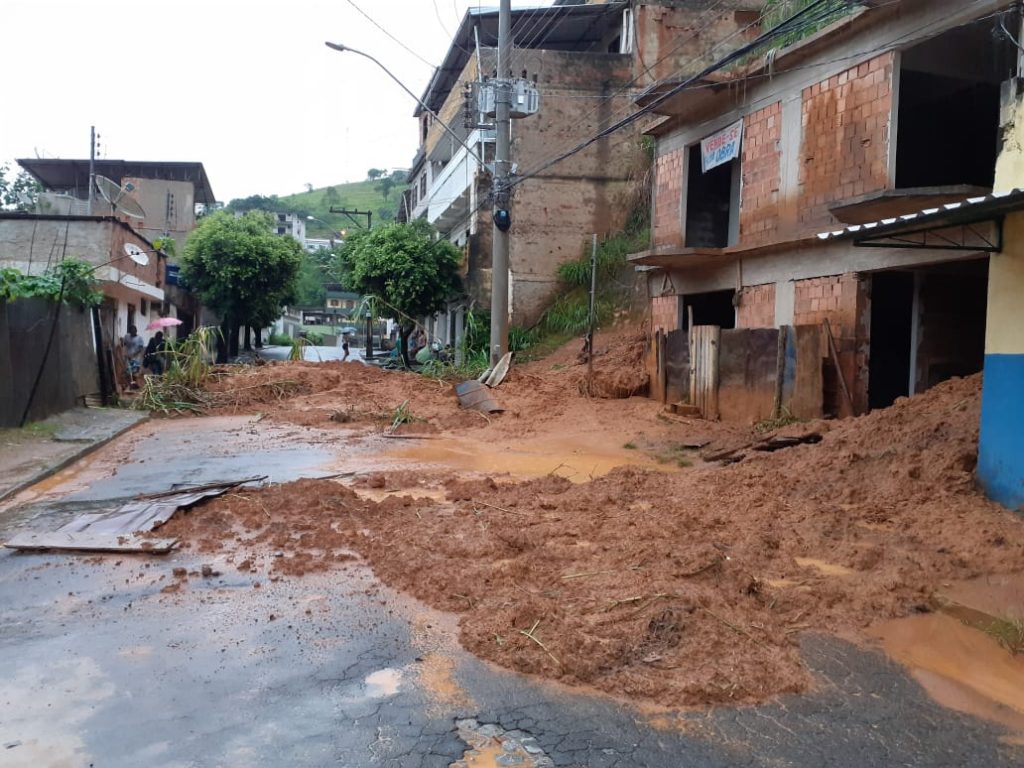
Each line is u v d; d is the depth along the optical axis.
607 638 4.77
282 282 34.34
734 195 16.48
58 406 14.52
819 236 8.20
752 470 9.16
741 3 23.80
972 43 11.66
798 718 4.04
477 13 26.16
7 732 3.75
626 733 3.86
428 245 27.41
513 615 5.01
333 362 21.69
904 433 8.77
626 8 25.20
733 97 14.52
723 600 5.27
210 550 6.61
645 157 24.70
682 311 17.09
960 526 6.66
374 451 12.21
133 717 3.91
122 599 5.50
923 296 11.71
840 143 11.84
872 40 11.18
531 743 3.75
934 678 4.51
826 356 11.91
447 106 31.77
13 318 12.66
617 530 6.95
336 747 3.68
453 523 7.28
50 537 6.79
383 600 5.51
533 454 11.98
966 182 13.70
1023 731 3.95
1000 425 7.18
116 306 23.11
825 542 6.64
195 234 33.12
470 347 24.72
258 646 4.76
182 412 16.44
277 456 11.67
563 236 25.52
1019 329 6.96
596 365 19.23
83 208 29.59
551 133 25.20
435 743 3.73
